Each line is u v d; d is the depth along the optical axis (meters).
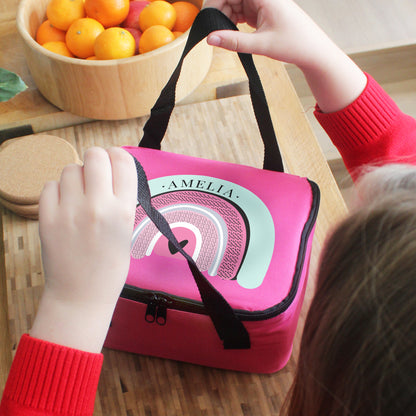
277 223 0.59
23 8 0.82
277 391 0.62
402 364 0.27
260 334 0.54
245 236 0.58
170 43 0.75
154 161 0.67
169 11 0.82
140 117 0.89
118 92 0.79
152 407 0.61
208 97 0.94
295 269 0.56
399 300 0.28
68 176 0.43
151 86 0.79
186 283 0.54
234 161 0.82
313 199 0.63
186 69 0.82
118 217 0.42
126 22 0.86
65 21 0.83
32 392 0.43
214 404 0.61
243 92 0.95
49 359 0.43
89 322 0.43
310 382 0.34
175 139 0.85
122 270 0.43
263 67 0.96
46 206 0.42
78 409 0.44
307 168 0.82
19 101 0.88
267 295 0.53
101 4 0.81
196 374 0.63
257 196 0.62
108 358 0.65
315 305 0.35
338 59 0.65
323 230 0.75
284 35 0.61
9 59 0.93
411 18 1.33
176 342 0.59
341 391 0.31
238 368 0.62
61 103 0.84
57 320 0.43
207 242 0.58
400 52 1.26
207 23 0.58
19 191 0.73
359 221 0.33
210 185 0.64
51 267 0.42
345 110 0.67
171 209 0.61
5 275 0.76
